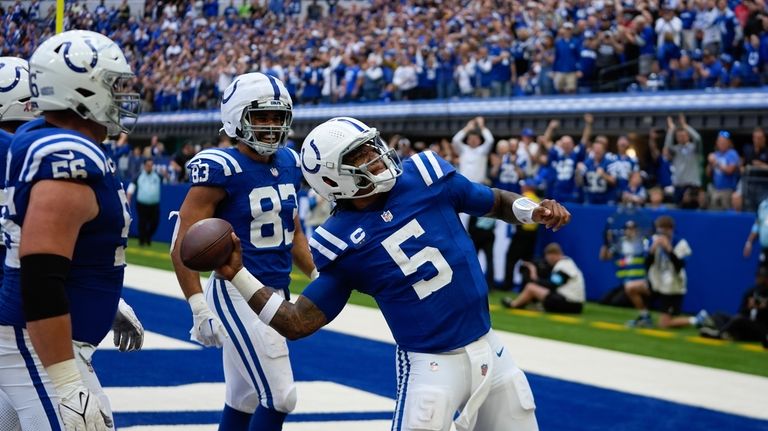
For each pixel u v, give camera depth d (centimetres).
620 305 2897
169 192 4806
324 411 1546
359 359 1983
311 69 4809
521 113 4003
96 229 796
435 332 887
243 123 1141
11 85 981
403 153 3822
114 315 841
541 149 3297
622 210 2691
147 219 4556
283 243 1191
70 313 802
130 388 1648
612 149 4075
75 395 754
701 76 3525
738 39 3441
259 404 1177
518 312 2759
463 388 892
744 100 3400
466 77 4188
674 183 3142
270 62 4909
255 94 1137
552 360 2052
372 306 2731
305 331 891
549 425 1538
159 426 1410
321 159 881
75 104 812
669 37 3591
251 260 1165
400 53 4434
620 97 3709
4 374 813
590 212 3009
